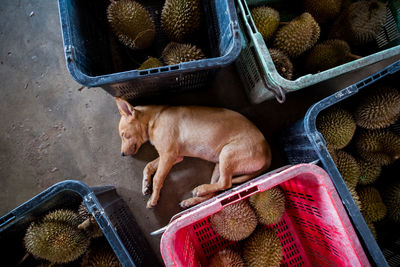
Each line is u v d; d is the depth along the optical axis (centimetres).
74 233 148
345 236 128
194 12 165
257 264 144
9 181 211
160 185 187
